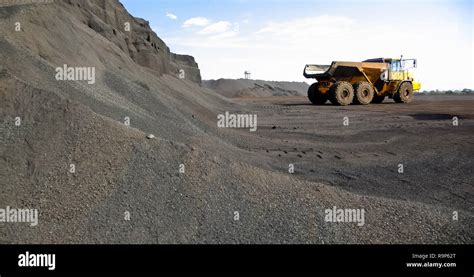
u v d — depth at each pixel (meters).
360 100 22.92
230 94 59.91
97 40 13.63
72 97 6.25
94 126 4.88
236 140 9.36
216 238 3.79
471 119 14.41
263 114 17.27
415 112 17.53
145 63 19.00
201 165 4.77
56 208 3.90
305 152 8.46
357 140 10.10
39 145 4.46
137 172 4.46
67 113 4.92
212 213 4.11
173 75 22.39
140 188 4.27
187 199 4.23
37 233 3.64
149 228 3.82
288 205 4.38
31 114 4.81
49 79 6.43
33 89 5.11
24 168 4.21
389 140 10.02
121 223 3.83
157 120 7.76
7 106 4.84
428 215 4.52
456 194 5.62
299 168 6.86
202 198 4.28
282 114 17.33
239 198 4.38
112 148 4.68
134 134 5.05
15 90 5.02
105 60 11.71
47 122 4.75
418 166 7.27
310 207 4.40
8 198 3.90
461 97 33.97
